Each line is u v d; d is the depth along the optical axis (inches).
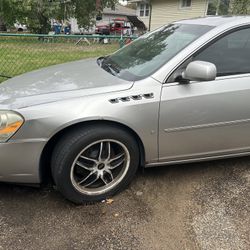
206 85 117.8
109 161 116.9
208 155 129.2
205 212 116.4
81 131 108.1
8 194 120.9
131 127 111.9
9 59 292.4
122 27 1258.0
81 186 115.6
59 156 108.0
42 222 108.2
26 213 111.8
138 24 1208.8
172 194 125.6
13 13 901.2
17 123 103.3
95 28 1263.5
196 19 144.9
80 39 291.7
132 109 110.7
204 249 100.1
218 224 110.7
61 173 109.1
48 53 291.6
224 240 103.9
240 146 131.3
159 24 995.3
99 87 113.6
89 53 295.3
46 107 105.1
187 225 109.8
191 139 122.0
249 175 140.0
